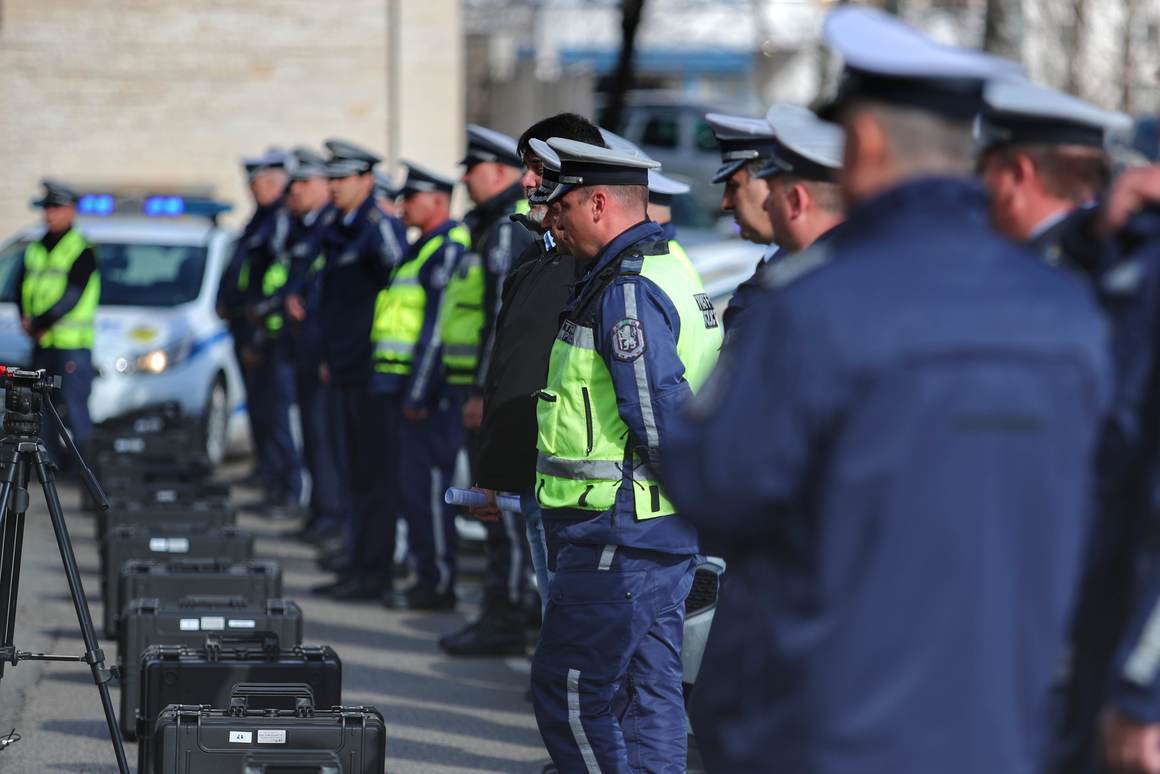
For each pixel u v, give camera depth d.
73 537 30.05
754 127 14.45
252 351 32.44
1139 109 65.69
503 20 100.00
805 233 12.05
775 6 110.88
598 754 13.02
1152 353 7.63
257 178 32.75
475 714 19.00
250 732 13.74
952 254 7.28
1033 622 7.09
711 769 8.36
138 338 35.53
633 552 12.95
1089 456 7.34
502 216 21.38
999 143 8.73
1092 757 7.63
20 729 17.86
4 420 14.99
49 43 55.44
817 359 7.12
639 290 12.87
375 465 25.00
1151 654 7.09
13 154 55.53
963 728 6.96
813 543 7.21
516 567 21.89
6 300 37.47
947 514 6.94
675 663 13.55
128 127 55.94
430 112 56.59
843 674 7.05
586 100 47.78
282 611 17.95
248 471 38.91
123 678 17.39
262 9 55.94
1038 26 70.44
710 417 7.48
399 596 24.56
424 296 23.56
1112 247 8.02
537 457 13.77
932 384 6.99
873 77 7.45
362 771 13.83
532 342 14.89
